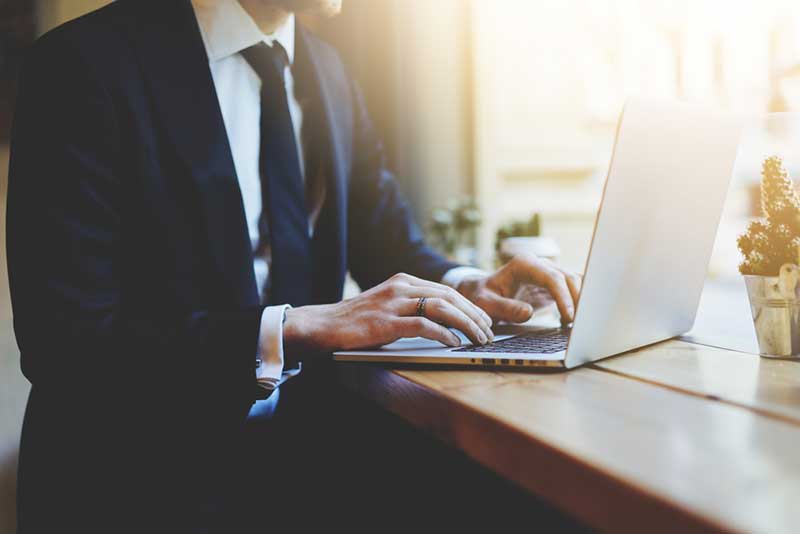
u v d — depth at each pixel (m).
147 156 0.86
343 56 2.07
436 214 1.90
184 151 0.88
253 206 1.03
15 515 1.35
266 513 0.91
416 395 0.59
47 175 0.78
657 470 0.36
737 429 0.44
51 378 0.72
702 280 0.80
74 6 1.43
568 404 0.51
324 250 1.13
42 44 0.86
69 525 0.77
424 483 1.07
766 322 0.68
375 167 1.32
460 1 2.20
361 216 1.29
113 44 0.88
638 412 0.48
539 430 0.44
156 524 0.77
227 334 0.72
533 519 0.93
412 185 2.19
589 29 2.21
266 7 1.04
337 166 1.13
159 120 0.88
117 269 0.85
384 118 2.08
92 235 0.78
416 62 2.17
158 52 0.91
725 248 1.69
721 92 1.90
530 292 0.95
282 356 0.71
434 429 0.56
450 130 2.22
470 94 2.22
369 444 1.07
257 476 0.90
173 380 0.70
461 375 0.63
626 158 0.58
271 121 1.03
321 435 1.04
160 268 0.88
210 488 0.80
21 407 1.37
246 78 1.04
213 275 0.89
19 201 0.78
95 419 0.77
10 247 0.78
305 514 0.99
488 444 0.48
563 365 0.63
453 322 0.72
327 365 0.78
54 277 0.74
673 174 0.66
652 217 0.65
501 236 1.33
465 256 1.90
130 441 0.77
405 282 0.80
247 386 0.70
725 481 0.34
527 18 2.24
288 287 0.99
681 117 0.64
